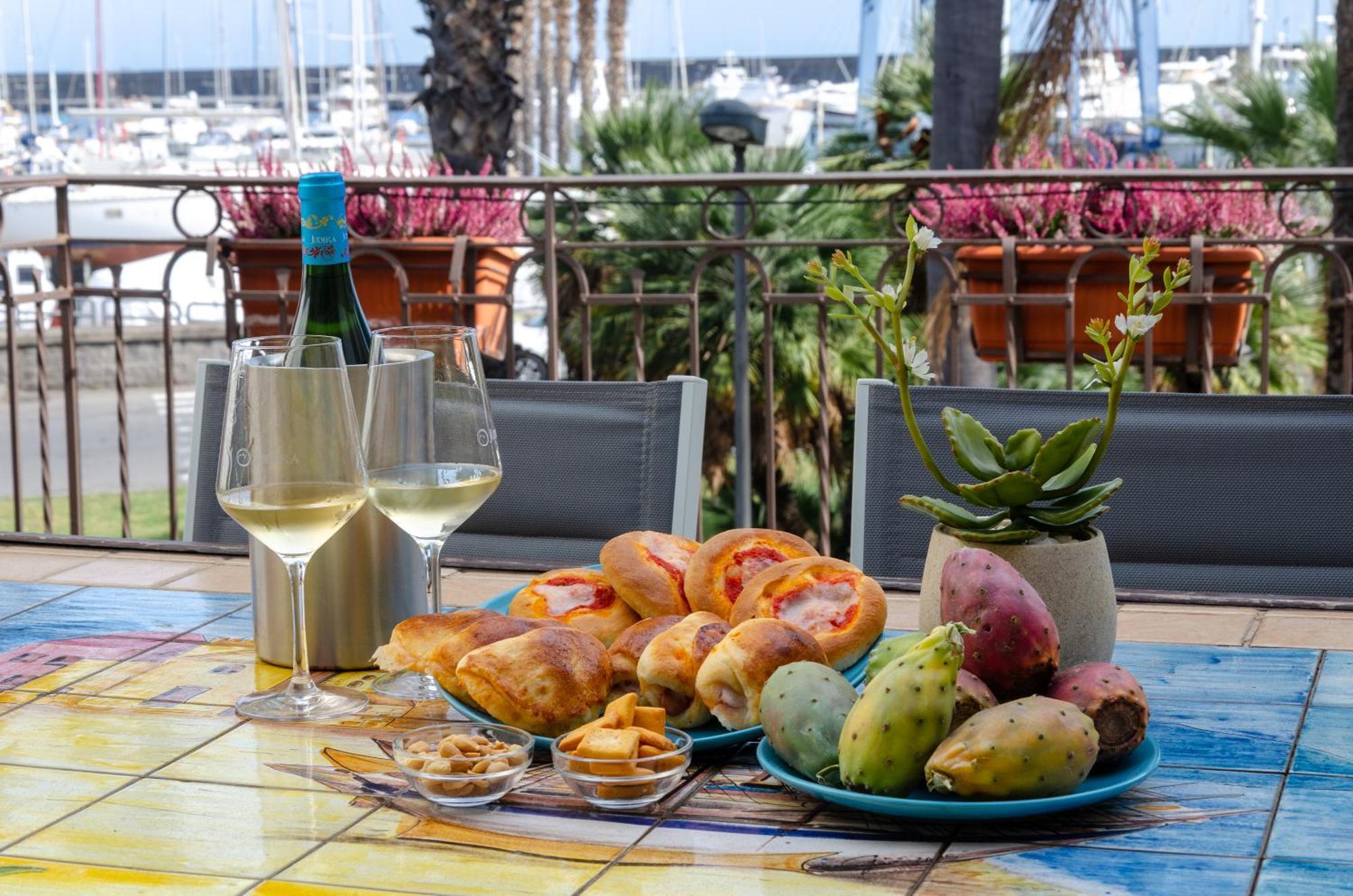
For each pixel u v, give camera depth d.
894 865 0.68
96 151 29.08
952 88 4.86
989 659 0.75
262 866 0.69
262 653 1.03
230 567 1.32
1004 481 0.85
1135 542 1.42
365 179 3.19
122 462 3.45
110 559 1.36
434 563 0.98
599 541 1.54
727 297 5.60
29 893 0.67
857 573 0.95
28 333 11.12
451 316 4.11
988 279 3.75
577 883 0.67
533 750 0.81
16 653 1.06
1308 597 1.17
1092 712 0.74
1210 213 3.70
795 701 0.76
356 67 30.19
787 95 22.78
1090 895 0.64
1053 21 4.74
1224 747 0.82
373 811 0.76
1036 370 5.28
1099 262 3.60
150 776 0.81
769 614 0.92
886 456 1.45
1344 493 1.39
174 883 0.68
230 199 4.14
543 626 0.89
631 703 0.80
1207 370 3.48
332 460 0.87
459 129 5.20
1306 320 5.21
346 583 1.01
